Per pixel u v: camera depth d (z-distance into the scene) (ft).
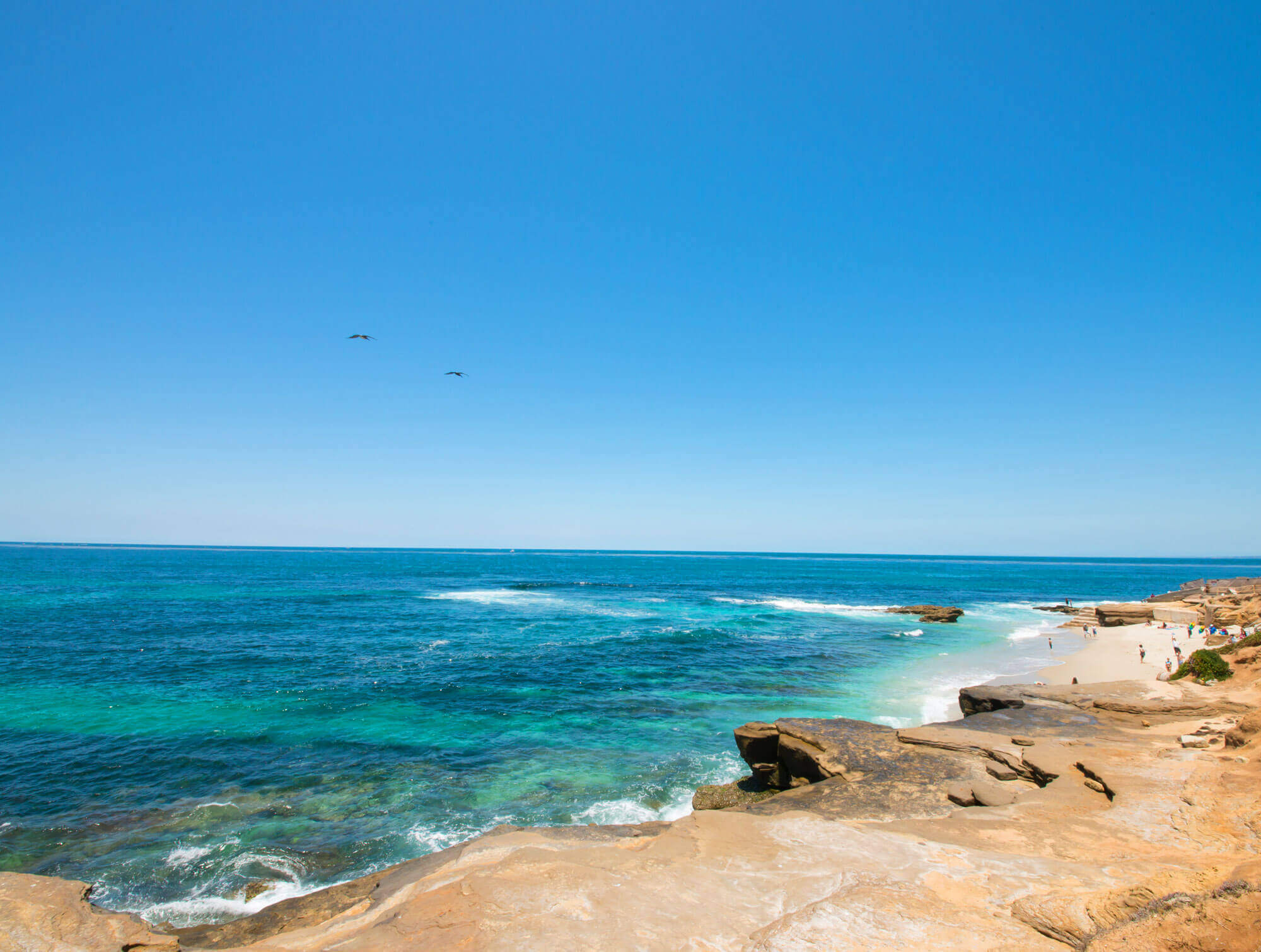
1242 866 22.07
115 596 192.34
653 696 85.61
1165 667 92.22
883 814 38.96
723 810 43.29
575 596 236.43
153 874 39.73
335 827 46.60
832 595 274.36
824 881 28.09
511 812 49.65
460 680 91.97
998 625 167.84
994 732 54.60
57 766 56.75
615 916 24.47
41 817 47.16
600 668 102.89
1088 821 35.40
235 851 42.73
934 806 40.14
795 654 118.52
